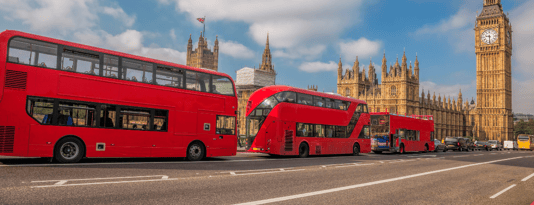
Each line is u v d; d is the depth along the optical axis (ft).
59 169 42.93
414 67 416.46
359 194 33.96
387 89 409.90
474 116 544.21
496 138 495.00
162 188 32.86
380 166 64.64
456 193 37.47
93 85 53.47
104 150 54.13
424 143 141.69
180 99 63.31
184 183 36.22
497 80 500.33
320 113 94.63
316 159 79.25
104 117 54.54
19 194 27.81
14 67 47.73
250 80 337.72
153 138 59.31
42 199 26.45
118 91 55.83
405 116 130.62
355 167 60.90
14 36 47.96
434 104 456.45
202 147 66.44
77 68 52.49
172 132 61.67
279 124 83.56
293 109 87.25
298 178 43.60
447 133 481.87
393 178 47.16
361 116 109.19
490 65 507.30
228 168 52.01
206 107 67.05
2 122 46.70
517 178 53.93
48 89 49.73
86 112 53.16
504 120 491.72
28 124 48.29
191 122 64.54
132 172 42.70
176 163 57.21
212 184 36.42
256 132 85.51
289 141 84.99
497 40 500.33
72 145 52.11
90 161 55.72
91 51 53.83
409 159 88.48
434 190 38.70
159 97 60.49
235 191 32.96
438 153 137.69
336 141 98.48
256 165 58.54
